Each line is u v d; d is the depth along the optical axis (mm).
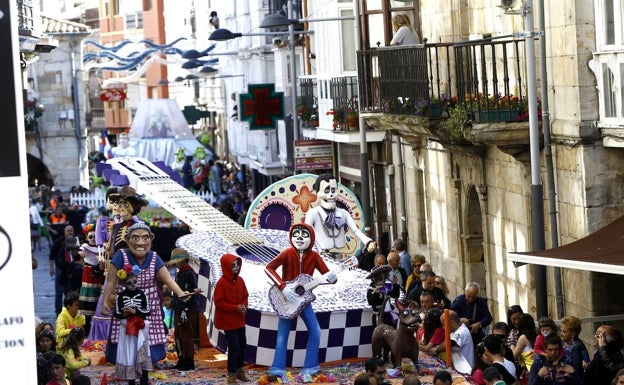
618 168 26188
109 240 27594
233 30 75375
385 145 41969
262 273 24047
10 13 11094
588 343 26156
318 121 46875
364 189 38750
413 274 29594
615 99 25391
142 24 113562
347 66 43438
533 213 25891
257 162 64125
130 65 76688
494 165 32031
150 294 21906
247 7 69188
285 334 22234
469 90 29734
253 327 22875
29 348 11156
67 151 93750
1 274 11141
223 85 86375
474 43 29141
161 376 22828
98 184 64812
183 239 25125
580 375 20812
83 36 93188
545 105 27125
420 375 21812
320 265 22422
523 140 28438
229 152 94062
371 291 22594
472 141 29562
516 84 30484
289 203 28859
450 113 29906
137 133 69625
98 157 87750
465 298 25266
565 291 27266
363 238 25828
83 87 93750
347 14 43344
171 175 32562
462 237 34594
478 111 28453
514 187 30641
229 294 21922
